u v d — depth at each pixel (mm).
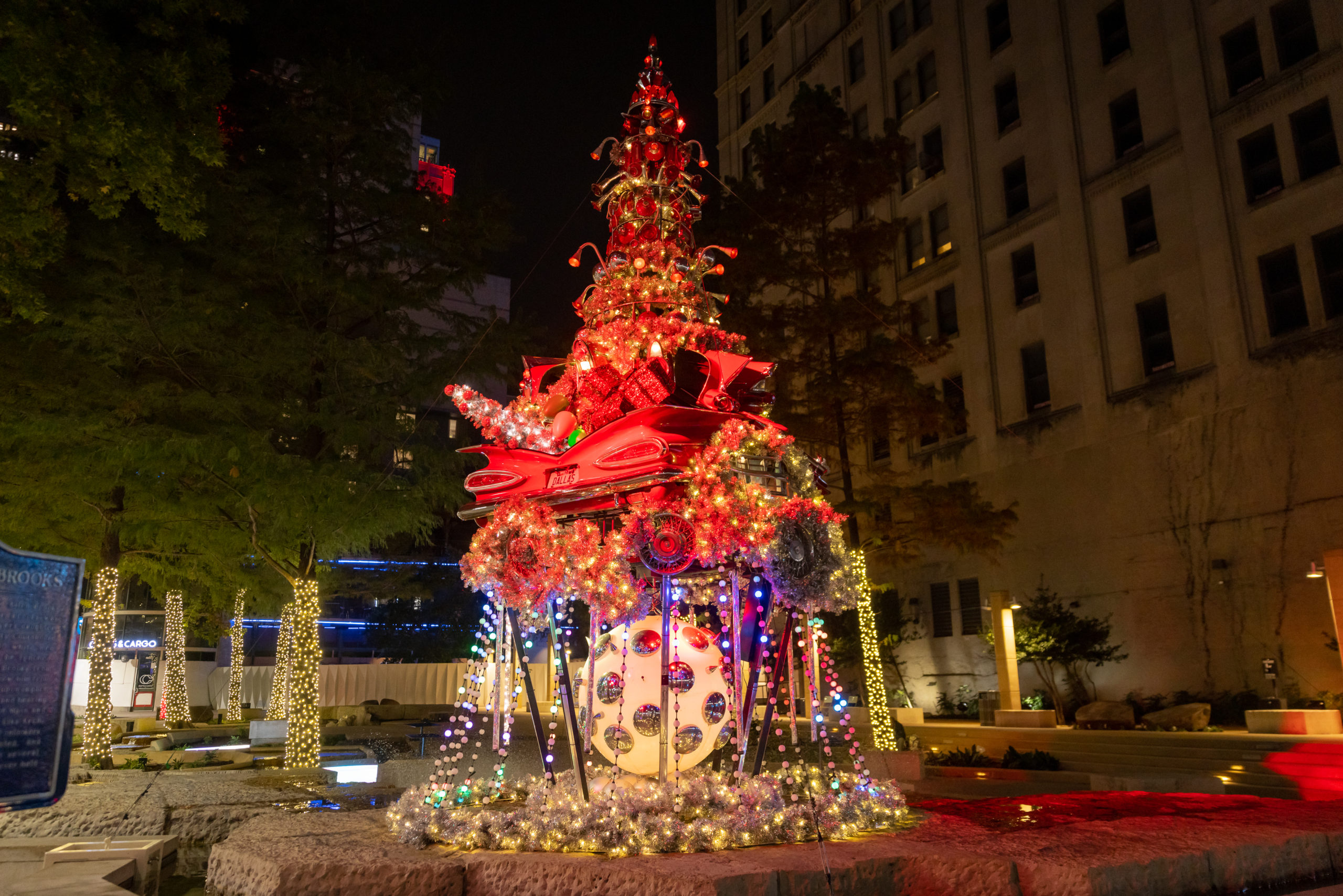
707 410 6234
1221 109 26094
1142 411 27156
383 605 44688
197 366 14695
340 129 15047
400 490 14594
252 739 19734
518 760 13375
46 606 4094
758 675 6805
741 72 49281
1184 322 26391
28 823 7969
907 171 37531
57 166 11648
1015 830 5965
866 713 21453
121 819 8133
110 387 13734
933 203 36062
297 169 15180
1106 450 28047
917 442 34938
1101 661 25906
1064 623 26219
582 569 6109
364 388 15117
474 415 6984
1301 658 22344
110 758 14680
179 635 27656
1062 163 30766
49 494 15031
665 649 6203
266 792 9664
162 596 22516
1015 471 30969
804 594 6508
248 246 14234
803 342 22062
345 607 53625
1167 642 25469
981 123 34250
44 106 9812
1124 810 6945
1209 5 26672
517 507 6395
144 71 10438
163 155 10469
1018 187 32625
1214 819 6391
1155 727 22562
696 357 7113
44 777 3963
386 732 20234
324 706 27516
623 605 6152
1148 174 27891
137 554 18188
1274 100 24766
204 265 15195
